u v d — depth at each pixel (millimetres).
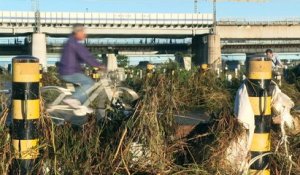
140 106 5332
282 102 5641
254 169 5035
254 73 4988
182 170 5020
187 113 8875
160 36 76875
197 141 5469
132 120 5273
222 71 14609
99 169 5047
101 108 7500
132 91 8773
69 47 8945
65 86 9648
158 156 5145
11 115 4953
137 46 80250
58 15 68250
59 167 4957
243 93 5051
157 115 5422
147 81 6480
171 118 5637
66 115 6953
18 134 4773
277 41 85562
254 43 85500
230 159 5023
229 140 5051
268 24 79812
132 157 5117
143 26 73375
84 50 9008
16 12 67812
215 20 75938
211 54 75750
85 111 7289
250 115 5000
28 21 68125
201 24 75688
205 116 8102
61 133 5211
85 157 5145
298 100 9477
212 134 5352
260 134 5023
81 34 9000
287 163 5246
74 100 7730
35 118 4816
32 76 4770
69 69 8867
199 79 11344
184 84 10617
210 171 4973
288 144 5527
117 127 5660
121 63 36719
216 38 75875
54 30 68625
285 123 5641
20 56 4883
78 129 5695
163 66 14359
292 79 13086
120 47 78562
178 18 74625
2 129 4926
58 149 5039
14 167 4805
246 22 79125
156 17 73500
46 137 4934
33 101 4785
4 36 74688
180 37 79812
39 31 67875
